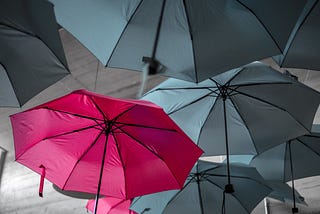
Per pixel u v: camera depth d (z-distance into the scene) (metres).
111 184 2.34
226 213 3.16
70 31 1.95
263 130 2.89
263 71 2.76
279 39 1.89
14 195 6.07
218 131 2.91
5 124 6.27
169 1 1.86
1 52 1.82
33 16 1.76
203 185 3.18
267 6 1.87
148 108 2.12
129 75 5.37
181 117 2.89
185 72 1.92
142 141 2.29
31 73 1.90
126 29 1.90
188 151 2.21
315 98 2.78
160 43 1.89
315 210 4.22
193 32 1.87
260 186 3.24
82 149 2.34
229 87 2.77
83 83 5.57
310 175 3.65
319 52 2.15
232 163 3.35
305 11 2.03
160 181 2.30
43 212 5.72
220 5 1.87
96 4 1.93
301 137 3.43
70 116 2.28
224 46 1.91
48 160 2.32
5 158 6.30
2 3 1.67
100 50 1.94
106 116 2.26
